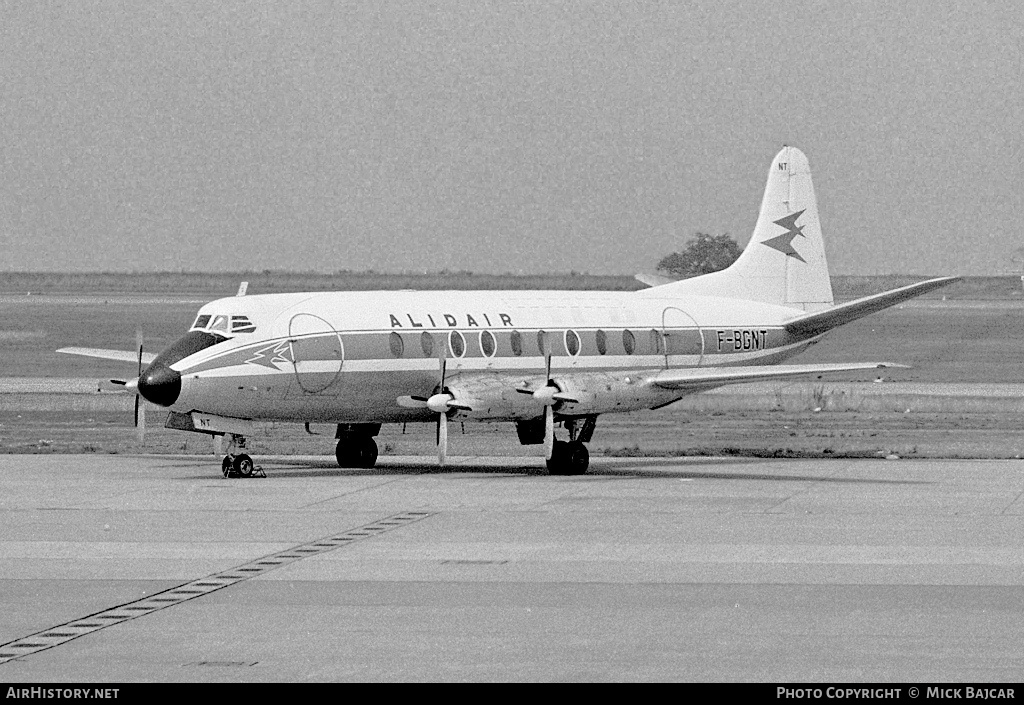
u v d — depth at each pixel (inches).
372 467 6264.8
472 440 7854.3
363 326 5866.1
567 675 2331.4
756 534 3912.4
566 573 3260.3
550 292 6653.5
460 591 3041.3
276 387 5644.7
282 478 5634.8
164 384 5433.1
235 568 3334.2
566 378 5876.0
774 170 7401.6
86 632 2640.3
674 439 7736.2
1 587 3085.6
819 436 7854.3
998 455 6742.1
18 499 4781.0
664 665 2395.4
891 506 4584.2
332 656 2458.2
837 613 2802.7
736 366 7007.9
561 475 5836.6
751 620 2741.1
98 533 3927.2
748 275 7293.3
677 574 3248.0
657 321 6727.4
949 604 2891.2
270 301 5807.1
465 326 6131.9
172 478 5565.9
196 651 2493.8
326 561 3437.5
